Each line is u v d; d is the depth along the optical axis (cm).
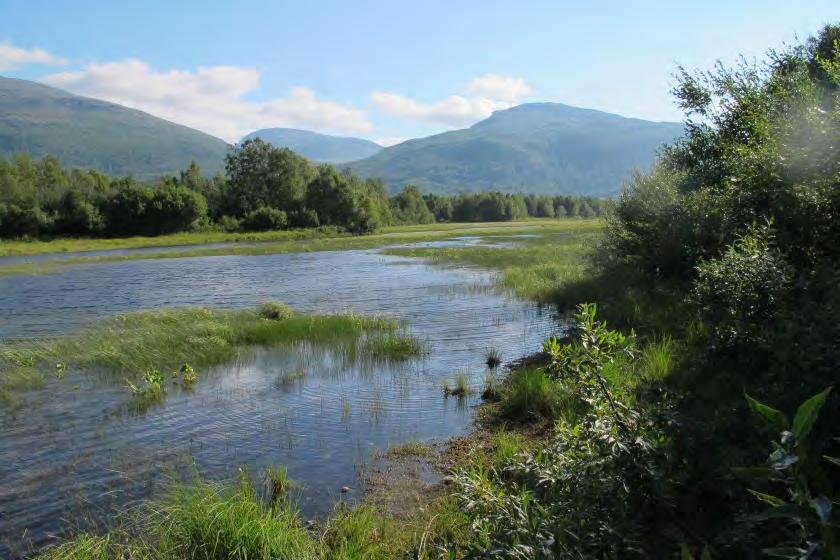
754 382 606
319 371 1268
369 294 2425
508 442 802
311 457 818
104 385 1195
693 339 999
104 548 553
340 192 8800
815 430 350
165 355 1377
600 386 436
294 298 2375
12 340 1639
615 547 343
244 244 6500
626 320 1341
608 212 1992
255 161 10094
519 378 1071
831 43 1366
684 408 525
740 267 716
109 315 2053
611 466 400
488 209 13388
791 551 218
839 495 233
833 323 465
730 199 1020
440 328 1683
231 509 536
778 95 1124
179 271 3672
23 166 11288
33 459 827
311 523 628
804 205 755
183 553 516
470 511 442
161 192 8169
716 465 400
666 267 1642
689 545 354
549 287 2195
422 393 1093
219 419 980
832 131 739
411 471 762
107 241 7125
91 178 11056
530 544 355
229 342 1524
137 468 792
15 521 658
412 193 12875
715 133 1462
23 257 5141
